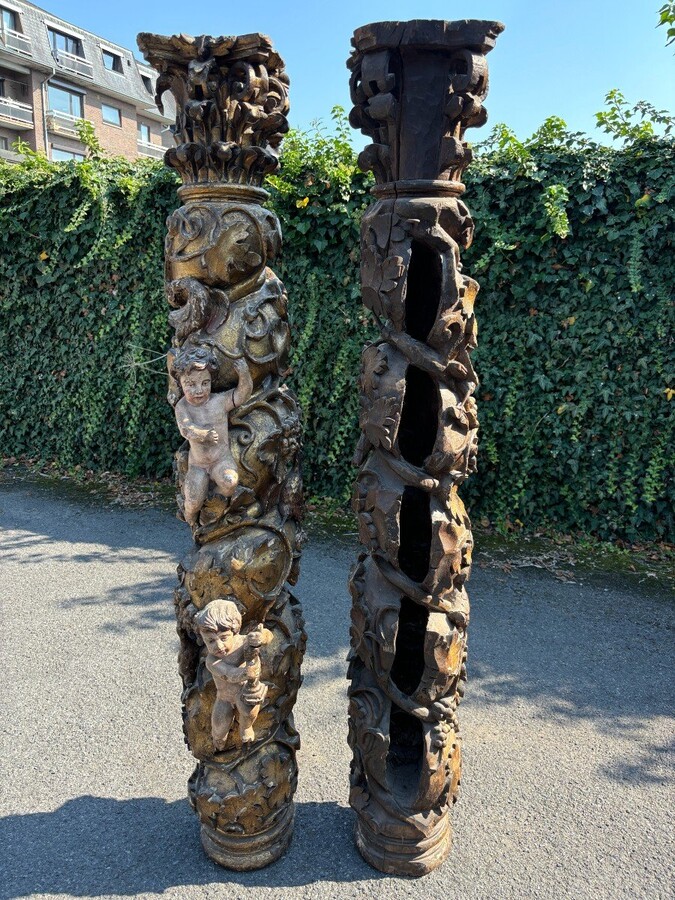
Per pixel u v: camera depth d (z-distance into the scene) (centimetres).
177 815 238
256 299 187
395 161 179
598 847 226
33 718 295
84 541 512
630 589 437
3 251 658
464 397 192
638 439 488
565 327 491
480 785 258
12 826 232
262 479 188
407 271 180
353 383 544
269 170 192
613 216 464
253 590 189
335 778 259
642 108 451
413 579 213
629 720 304
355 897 202
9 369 690
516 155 468
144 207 594
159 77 189
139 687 320
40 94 2386
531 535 518
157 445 641
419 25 161
